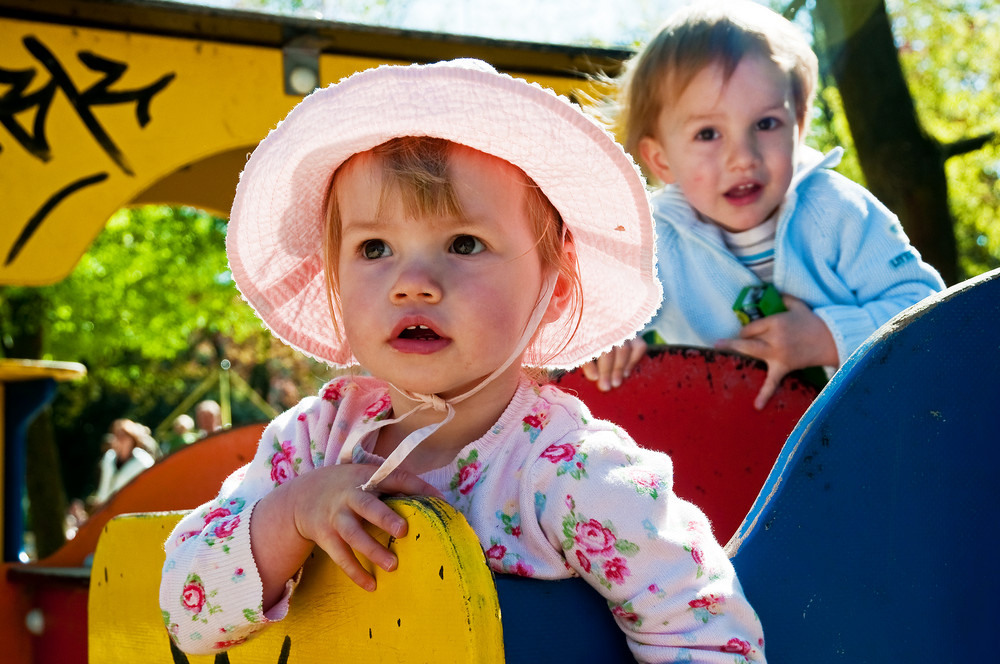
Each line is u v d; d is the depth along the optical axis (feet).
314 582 3.23
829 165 6.88
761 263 6.76
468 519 3.42
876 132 13.97
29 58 10.37
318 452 3.90
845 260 6.46
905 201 13.93
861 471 3.42
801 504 3.38
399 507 2.86
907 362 3.46
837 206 6.51
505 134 3.59
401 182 3.47
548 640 3.02
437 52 11.60
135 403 67.51
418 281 3.34
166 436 49.98
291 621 3.33
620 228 4.04
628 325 4.35
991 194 28.27
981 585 3.49
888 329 3.49
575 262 4.19
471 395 3.58
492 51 11.62
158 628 3.98
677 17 7.14
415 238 3.49
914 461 3.45
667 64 6.80
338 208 3.88
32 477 30.04
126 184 10.64
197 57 10.90
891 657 3.39
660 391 6.14
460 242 3.52
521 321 3.61
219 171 14.10
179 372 63.62
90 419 67.00
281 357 56.08
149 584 4.05
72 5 10.19
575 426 3.52
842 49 13.88
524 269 3.63
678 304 6.94
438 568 2.64
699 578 3.17
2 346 35.06
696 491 6.02
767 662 3.27
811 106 7.08
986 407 3.52
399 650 2.80
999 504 3.51
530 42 11.42
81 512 41.81
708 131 6.69
